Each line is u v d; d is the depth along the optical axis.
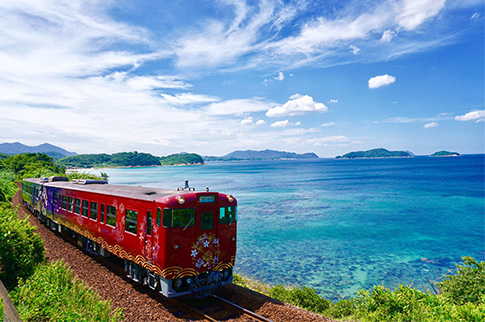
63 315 7.31
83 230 14.33
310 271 24.31
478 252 29.70
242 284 15.09
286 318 8.39
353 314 10.38
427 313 8.70
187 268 9.20
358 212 48.84
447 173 146.00
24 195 30.80
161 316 8.42
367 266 25.69
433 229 38.31
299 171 197.25
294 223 40.91
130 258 10.50
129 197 10.66
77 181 17.58
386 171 171.62
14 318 5.90
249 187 89.88
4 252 10.03
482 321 7.86
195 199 9.48
